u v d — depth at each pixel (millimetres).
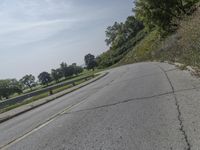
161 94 11867
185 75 16094
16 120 15477
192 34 17484
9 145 8859
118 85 20047
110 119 9305
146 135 6781
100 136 7543
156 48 57188
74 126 9484
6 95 104750
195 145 5582
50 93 31031
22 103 27234
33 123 12344
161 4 46281
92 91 20766
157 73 21750
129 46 134750
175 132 6574
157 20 47312
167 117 8008
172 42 33281
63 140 7973
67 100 19141
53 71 158875
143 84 16766
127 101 12055
